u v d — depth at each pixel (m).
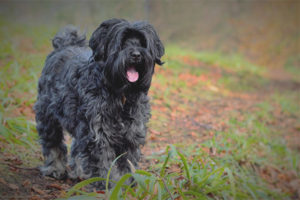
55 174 5.14
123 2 19.84
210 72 14.68
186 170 4.82
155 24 21.06
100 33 4.29
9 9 21.91
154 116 8.30
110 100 4.27
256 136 8.47
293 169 7.83
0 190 4.28
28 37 14.02
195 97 10.70
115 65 4.11
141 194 4.55
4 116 6.42
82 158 4.42
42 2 22.42
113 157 4.44
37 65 8.86
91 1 20.31
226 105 10.54
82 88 4.37
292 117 11.45
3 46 11.32
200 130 7.97
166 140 7.16
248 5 26.45
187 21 22.66
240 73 16.67
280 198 6.58
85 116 4.28
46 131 5.18
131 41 4.27
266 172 7.30
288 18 26.84
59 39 5.48
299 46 24.61
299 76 20.56
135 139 4.50
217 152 6.84
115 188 3.81
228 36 23.41
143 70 4.26
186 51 17.59
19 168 5.07
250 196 6.07
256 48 23.31
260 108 11.13
